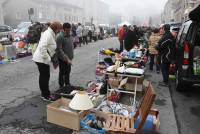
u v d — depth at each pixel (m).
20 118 4.56
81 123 4.08
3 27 20.30
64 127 4.21
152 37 8.90
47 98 5.52
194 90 6.64
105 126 3.97
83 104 4.03
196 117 4.89
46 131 4.07
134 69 5.21
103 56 7.80
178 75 6.23
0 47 10.75
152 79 7.76
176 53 6.73
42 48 5.10
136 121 3.97
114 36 38.25
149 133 4.10
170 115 4.93
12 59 11.32
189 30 6.06
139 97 5.80
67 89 5.46
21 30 19.69
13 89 6.40
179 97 6.07
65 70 6.14
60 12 50.00
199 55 5.86
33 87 6.61
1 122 4.38
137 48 8.87
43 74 5.34
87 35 21.70
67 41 5.98
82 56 12.85
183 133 4.22
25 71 8.77
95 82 6.45
